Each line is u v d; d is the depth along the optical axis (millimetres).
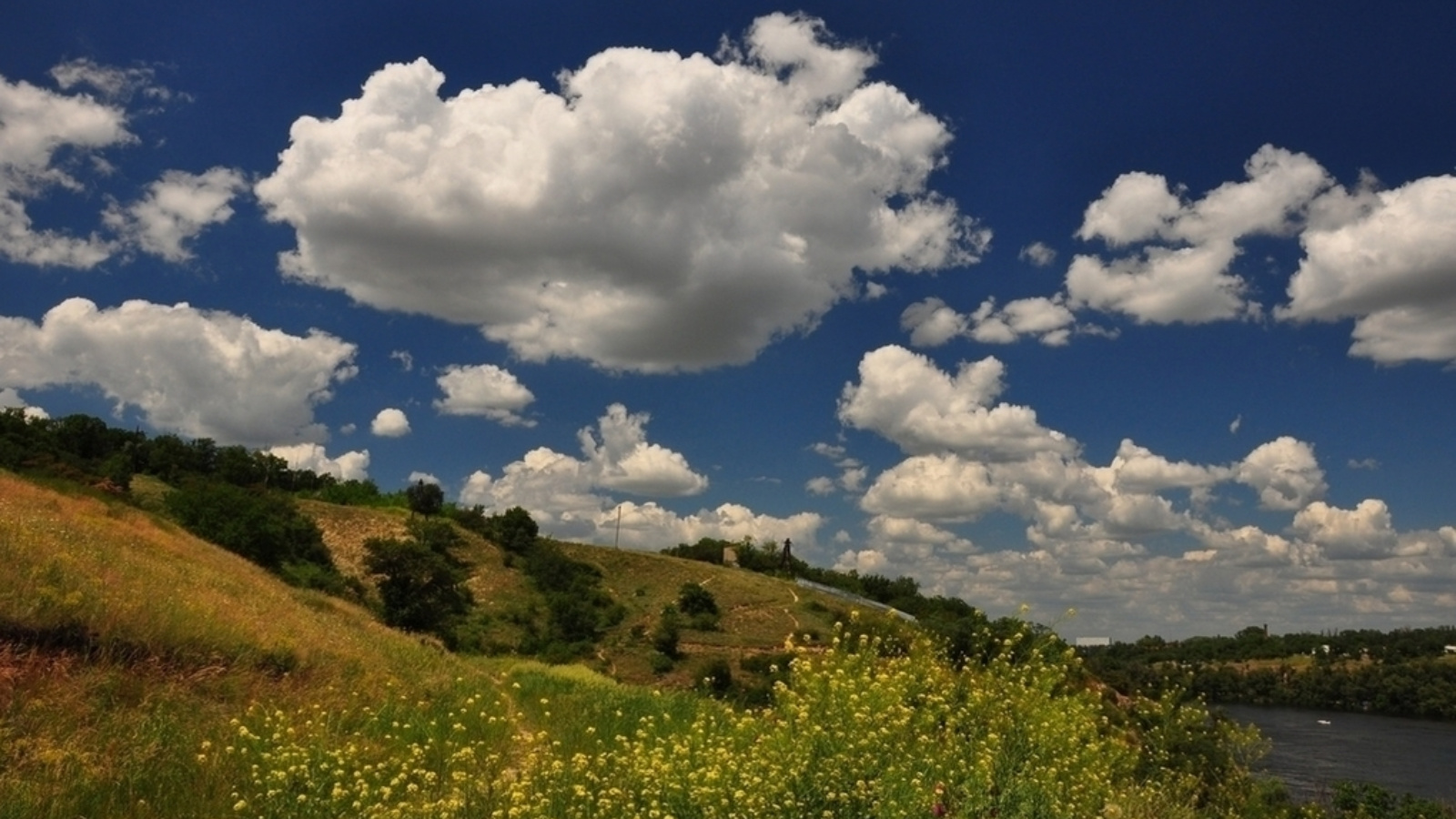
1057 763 8039
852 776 6695
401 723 11844
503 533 82938
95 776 7516
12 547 13805
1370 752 38719
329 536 72250
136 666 11227
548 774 7105
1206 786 10680
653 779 6820
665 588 77938
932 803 6816
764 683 17047
